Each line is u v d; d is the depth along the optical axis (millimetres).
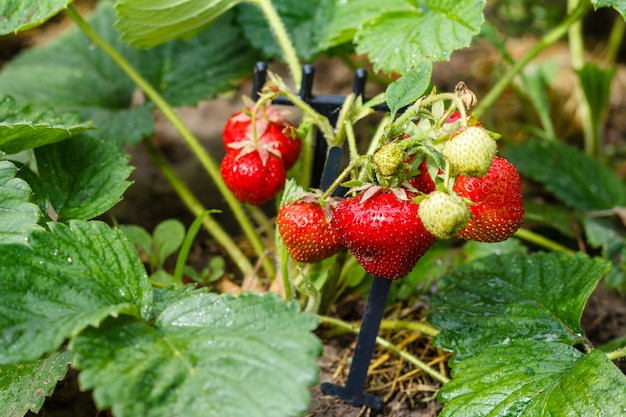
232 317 480
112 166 579
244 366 460
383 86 896
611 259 654
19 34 986
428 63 505
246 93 930
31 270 478
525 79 807
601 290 665
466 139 462
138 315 486
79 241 493
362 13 630
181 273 594
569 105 893
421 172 498
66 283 481
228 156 554
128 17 584
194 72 729
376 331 543
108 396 448
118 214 722
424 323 606
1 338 459
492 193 488
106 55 762
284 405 450
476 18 563
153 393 453
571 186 701
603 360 508
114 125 688
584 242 691
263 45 677
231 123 559
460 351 544
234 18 692
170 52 746
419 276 628
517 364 523
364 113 529
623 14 550
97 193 570
